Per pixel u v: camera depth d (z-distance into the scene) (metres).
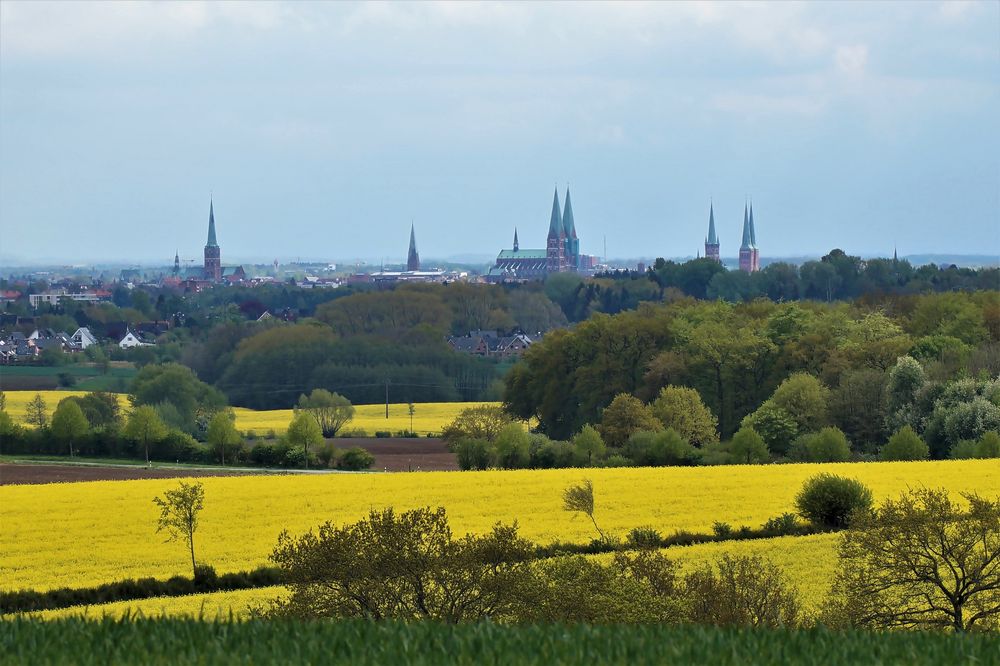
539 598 49.00
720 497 107.19
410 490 112.19
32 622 28.11
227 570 78.75
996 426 153.75
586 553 83.88
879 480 118.06
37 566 80.38
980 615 56.78
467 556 49.94
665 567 54.16
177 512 82.06
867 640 28.50
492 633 27.25
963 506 101.31
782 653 26.61
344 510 101.94
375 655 25.09
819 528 92.38
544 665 24.55
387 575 49.66
